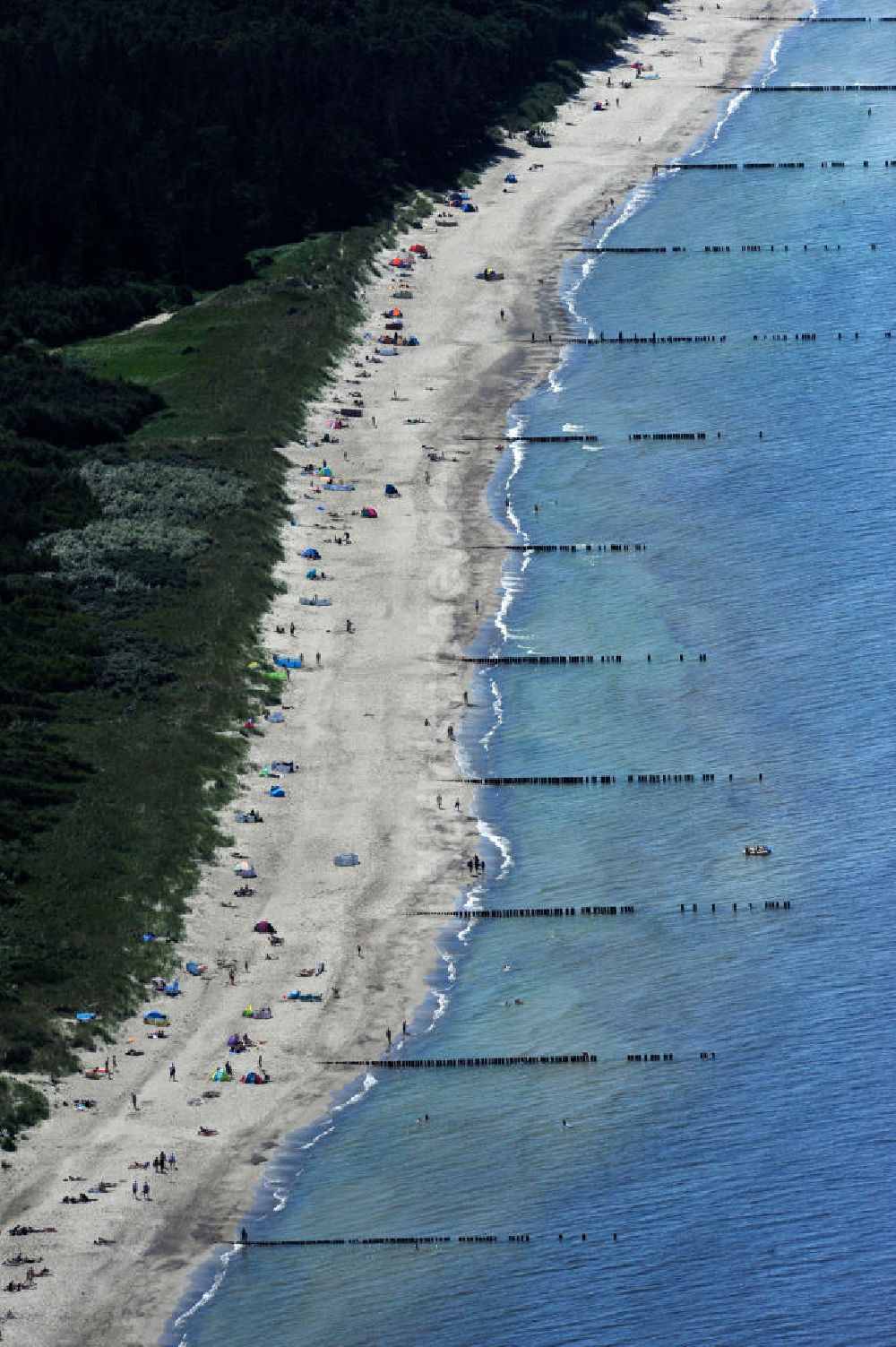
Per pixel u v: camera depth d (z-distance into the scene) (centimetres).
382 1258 15875
